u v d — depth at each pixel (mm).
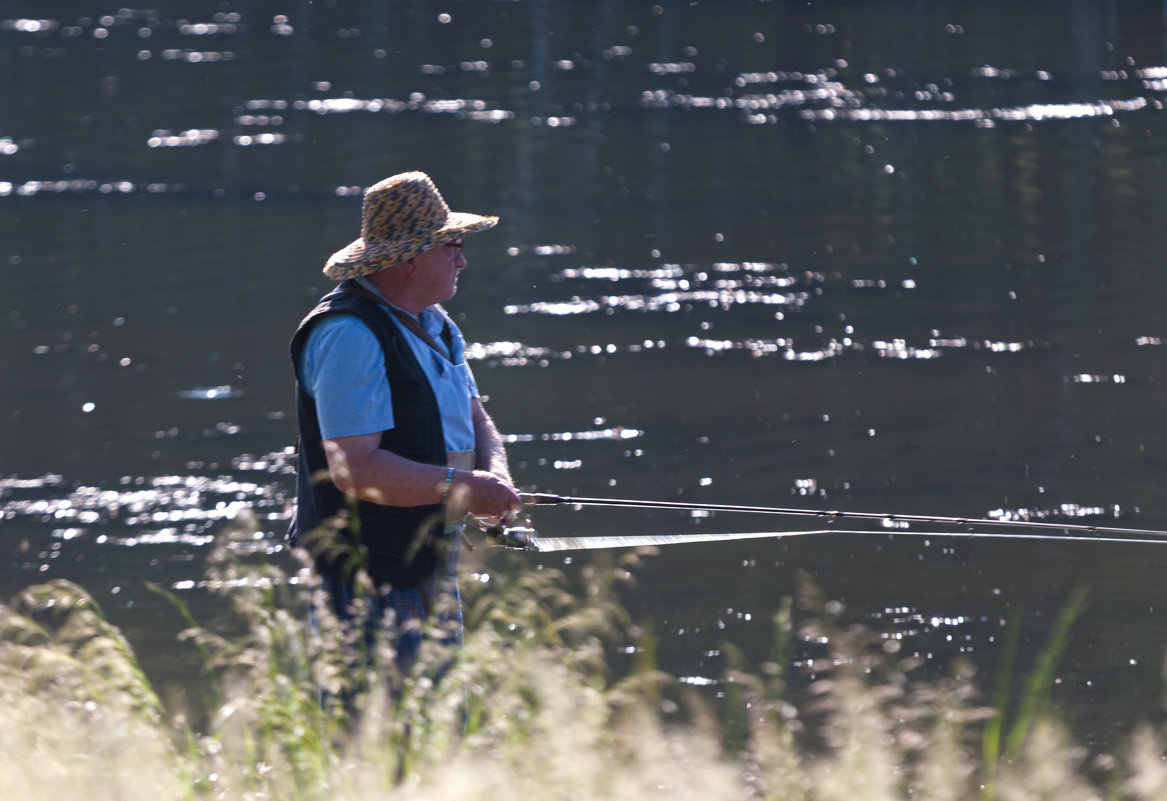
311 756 12297
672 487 31281
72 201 63656
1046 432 33344
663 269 49219
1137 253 48188
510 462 32969
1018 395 35844
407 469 14156
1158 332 40062
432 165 67875
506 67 95312
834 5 112562
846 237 52438
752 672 22672
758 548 27891
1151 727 20781
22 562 28469
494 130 75625
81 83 95750
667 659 23359
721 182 62125
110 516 30719
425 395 14531
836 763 12258
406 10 121062
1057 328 40969
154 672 23141
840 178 61844
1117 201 55312
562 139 72625
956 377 37500
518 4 121438
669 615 24984
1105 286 44750
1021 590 25781
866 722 12227
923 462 32062
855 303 44500
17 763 11867
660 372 38875
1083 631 24094
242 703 12859
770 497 30641
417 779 11547
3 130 80938
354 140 74500
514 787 11273
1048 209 54844
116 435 35625
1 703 12453
